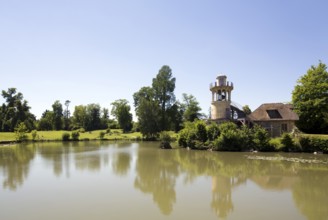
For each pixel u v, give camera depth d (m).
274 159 36.97
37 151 51.53
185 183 23.08
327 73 52.00
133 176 26.14
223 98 62.34
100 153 47.06
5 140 74.06
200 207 16.55
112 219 14.55
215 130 51.66
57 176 26.25
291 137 44.94
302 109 53.62
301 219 14.51
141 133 88.06
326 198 18.41
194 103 99.62
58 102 135.00
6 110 106.75
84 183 23.17
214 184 22.62
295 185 22.11
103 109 138.88
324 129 52.75
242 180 24.12
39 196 19.09
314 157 38.50
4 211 15.96
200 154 44.09
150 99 86.75
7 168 31.09
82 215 15.19
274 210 15.96
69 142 79.25
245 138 47.44
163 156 41.88
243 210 15.97
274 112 57.66
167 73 87.06
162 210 15.99
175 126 89.12
